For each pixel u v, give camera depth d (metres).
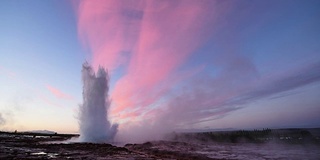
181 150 35.00
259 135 78.19
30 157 23.56
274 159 25.77
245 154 30.56
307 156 28.31
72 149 34.16
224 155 29.44
